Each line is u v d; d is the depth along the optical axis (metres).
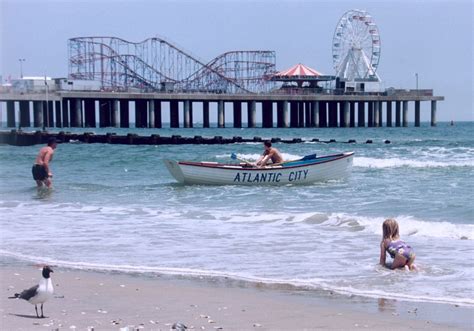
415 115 171.75
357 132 130.25
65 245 19.17
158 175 42.31
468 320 11.55
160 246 18.84
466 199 27.44
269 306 12.52
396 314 11.96
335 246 18.39
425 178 36.59
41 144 82.62
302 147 72.00
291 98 154.12
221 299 13.08
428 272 15.17
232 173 34.47
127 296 13.32
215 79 170.75
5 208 27.55
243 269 15.79
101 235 20.73
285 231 20.94
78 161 53.28
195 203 28.48
